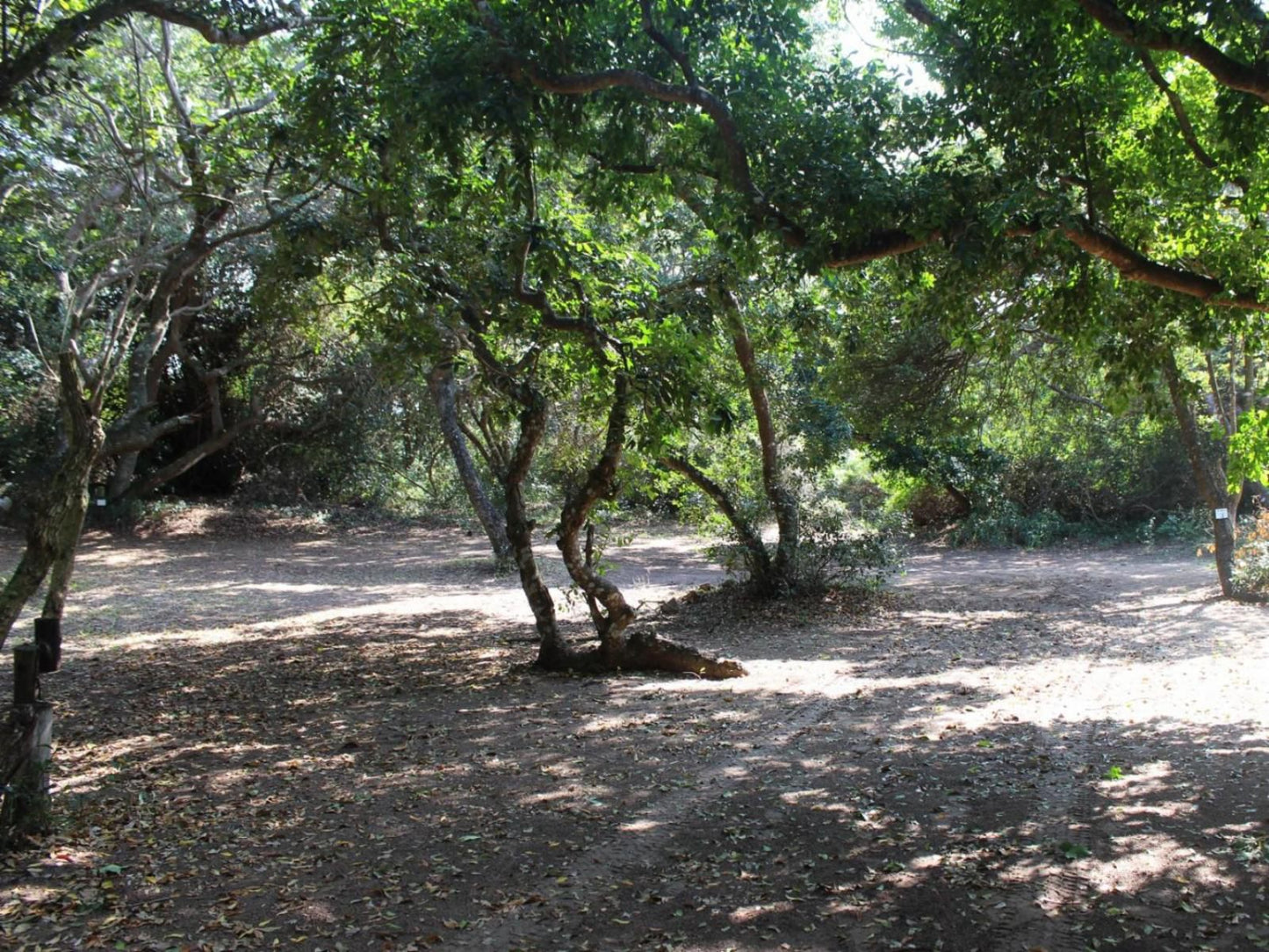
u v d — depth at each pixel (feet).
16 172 36.55
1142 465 89.10
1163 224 28.50
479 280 31.14
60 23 26.81
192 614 54.90
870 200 22.56
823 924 14.55
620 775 22.63
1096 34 23.40
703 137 26.84
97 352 78.84
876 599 56.49
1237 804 19.44
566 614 55.01
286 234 31.50
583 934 14.32
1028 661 38.96
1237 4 20.03
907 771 22.54
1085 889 15.55
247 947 13.93
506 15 23.97
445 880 16.38
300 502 110.83
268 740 26.53
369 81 27.84
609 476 35.70
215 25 27.61
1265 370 67.87
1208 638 43.68
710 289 41.57
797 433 58.54
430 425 107.04
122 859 17.42
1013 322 30.07
